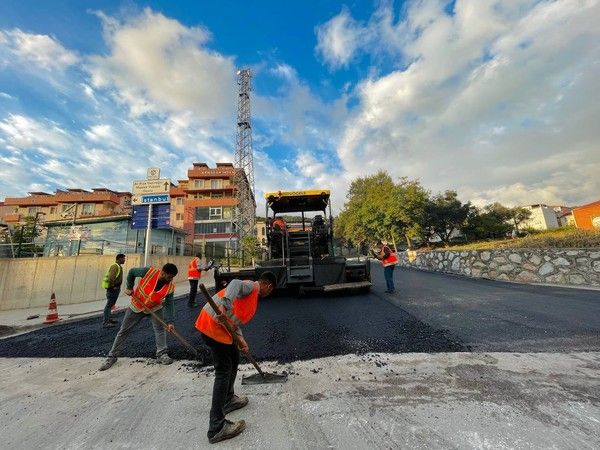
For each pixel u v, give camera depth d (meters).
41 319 7.45
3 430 2.36
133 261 12.10
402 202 21.95
